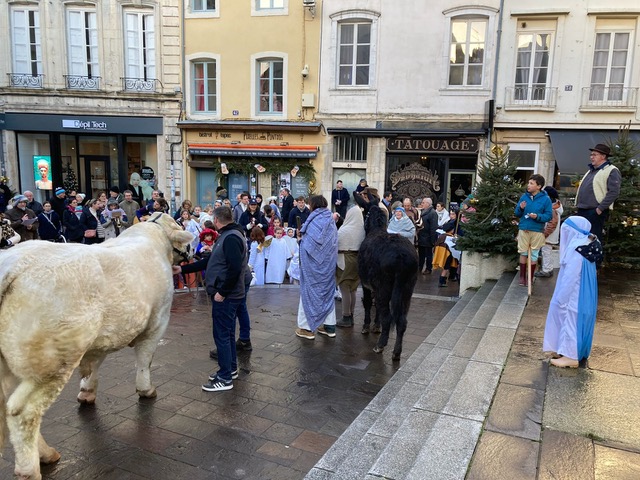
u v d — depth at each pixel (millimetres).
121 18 18016
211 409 4582
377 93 16953
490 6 15820
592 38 15336
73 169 19203
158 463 3688
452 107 16531
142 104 18312
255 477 3553
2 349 3086
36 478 3211
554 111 15797
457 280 11445
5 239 6645
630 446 3143
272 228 11406
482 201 9086
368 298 6945
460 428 3297
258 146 17719
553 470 2867
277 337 6758
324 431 4246
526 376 4203
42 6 17906
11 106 18281
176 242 4762
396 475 2920
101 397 4758
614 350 4867
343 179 17625
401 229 9344
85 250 3555
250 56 17719
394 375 5352
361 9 16641
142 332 4453
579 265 4344
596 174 7148
